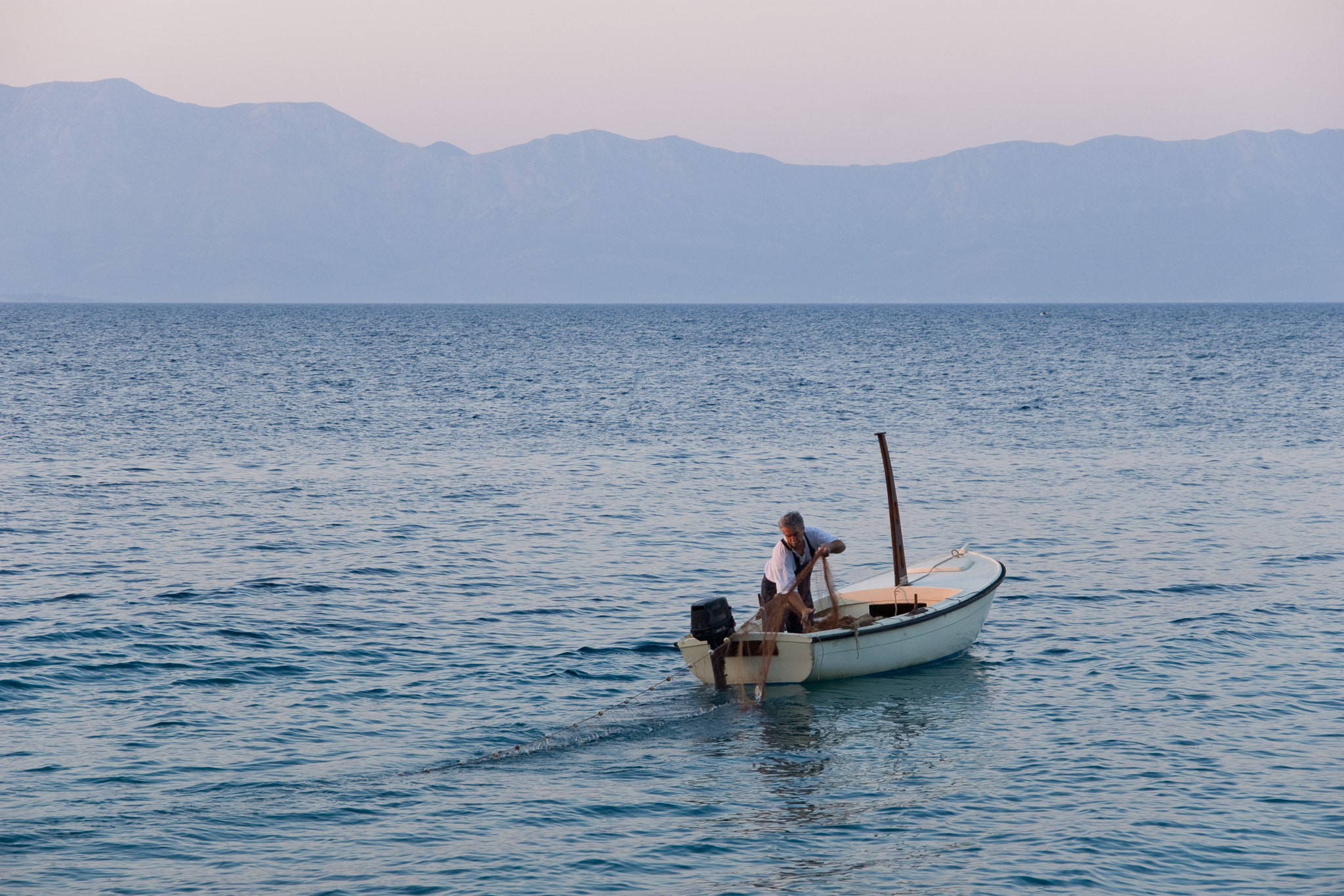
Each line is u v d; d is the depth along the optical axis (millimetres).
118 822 16766
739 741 20359
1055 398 86562
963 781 18406
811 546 24031
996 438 63562
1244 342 173625
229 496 44688
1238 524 39781
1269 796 17547
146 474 50125
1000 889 14867
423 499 44375
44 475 49219
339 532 38062
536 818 17125
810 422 71312
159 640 25656
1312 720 20844
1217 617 27969
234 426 68438
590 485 48000
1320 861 15500
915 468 52812
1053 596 30266
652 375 110625
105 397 84250
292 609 28391
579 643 26047
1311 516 41219
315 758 19312
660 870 15469
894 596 26922
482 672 24016
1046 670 24141
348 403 83062
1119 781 18203
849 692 22938
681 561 34312
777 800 17797
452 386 97750
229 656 24656
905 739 20375
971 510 42625
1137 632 26797
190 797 17672
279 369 117500
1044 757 19328
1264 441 61938
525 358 140375
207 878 15172
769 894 14789
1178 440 62625
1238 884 14945
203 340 182625
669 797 17938
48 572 31938
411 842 16297
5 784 17922
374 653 25078
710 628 22500
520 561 34156
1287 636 26312
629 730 20875
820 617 24562
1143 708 21594
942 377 107375
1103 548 36094
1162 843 16062
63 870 15328
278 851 15992
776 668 23109
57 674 23234
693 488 47219
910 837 16422
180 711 21344
